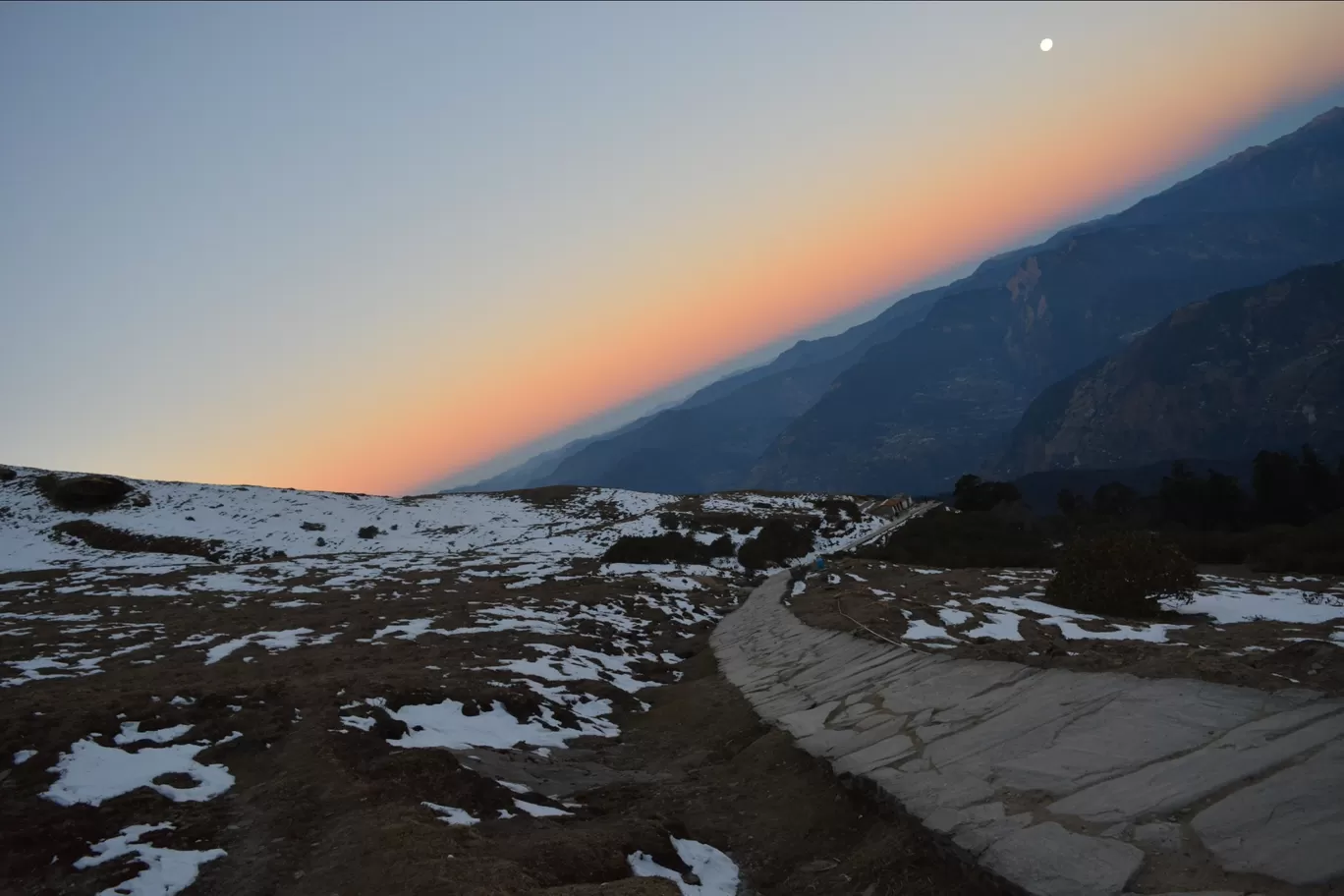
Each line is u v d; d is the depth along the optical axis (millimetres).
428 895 5742
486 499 77000
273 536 56531
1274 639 14305
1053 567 33750
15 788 8086
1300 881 4410
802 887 7000
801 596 25188
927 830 6629
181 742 9797
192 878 6633
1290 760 5777
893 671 12461
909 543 44000
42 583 33125
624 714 14750
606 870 6641
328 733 9852
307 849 7008
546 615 23453
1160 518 52594
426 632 20109
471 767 9664
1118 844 5449
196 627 21016
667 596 29625
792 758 9977
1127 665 9172
